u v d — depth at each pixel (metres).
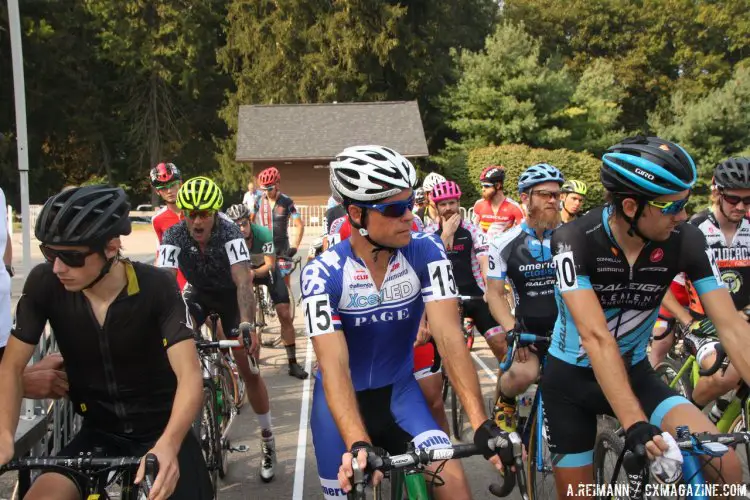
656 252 2.31
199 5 33.41
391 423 2.35
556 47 38.38
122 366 2.19
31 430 2.88
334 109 30.12
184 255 4.00
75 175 36.81
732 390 3.53
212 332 4.37
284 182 28.20
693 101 32.38
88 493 2.05
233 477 3.92
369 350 2.35
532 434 3.04
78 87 32.03
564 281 2.34
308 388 5.71
